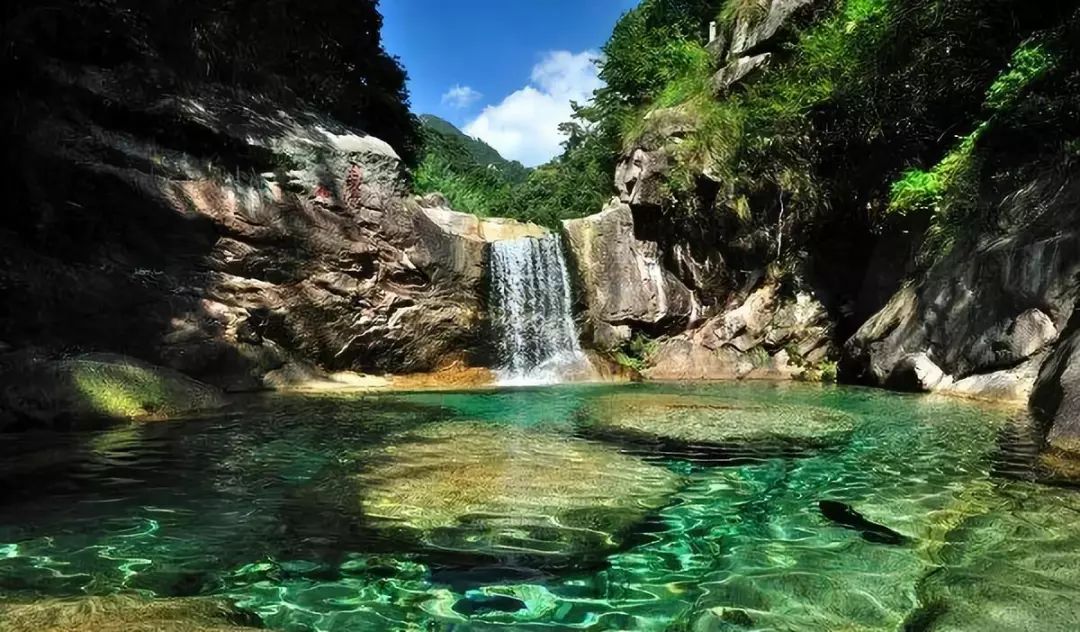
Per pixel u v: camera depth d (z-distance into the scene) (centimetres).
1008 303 899
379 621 253
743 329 1552
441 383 1339
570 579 296
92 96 1000
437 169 2255
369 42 1684
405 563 313
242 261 1113
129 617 234
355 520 375
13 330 838
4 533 347
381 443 604
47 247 930
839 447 593
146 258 1025
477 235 1611
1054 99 911
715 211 1516
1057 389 680
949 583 280
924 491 431
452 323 1395
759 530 362
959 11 1085
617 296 1572
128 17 1068
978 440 596
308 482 455
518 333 1512
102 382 738
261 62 1335
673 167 1539
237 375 1059
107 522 366
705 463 530
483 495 427
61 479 460
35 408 664
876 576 294
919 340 1060
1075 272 823
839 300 1498
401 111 1814
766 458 548
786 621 251
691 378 1505
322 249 1211
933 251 1099
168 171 1060
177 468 496
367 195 1290
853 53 1270
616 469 506
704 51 1833
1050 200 897
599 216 1608
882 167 1322
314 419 757
